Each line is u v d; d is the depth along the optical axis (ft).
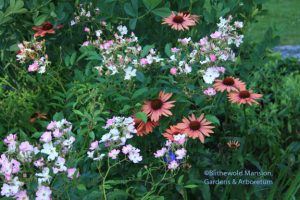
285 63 6.78
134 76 3.90
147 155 4.02
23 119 4.19
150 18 4.99
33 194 2.91
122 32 4.58
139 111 3.76
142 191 3.52
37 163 2.95
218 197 4.11
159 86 4.10
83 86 4.06
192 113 3.79
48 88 4.56
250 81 5.47
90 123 3.62
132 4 4.64
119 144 3.28
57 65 4.76
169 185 3.77
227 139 4.43
